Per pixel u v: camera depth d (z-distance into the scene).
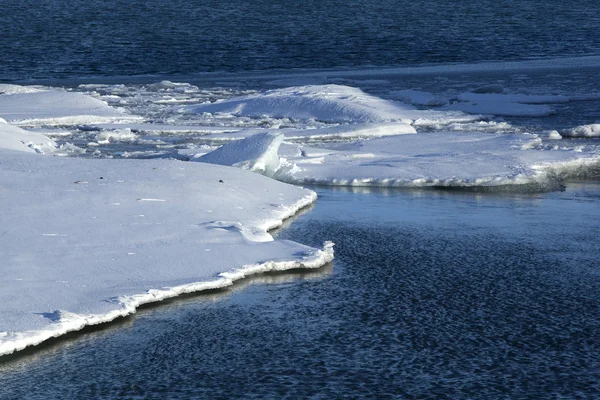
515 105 48.72
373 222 24.70
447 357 15.72
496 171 30.30
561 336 16.73
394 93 53.56
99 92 58.00
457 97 53.16
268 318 17.28
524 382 14.80
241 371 14.99
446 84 59.66
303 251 20.78
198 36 95.19
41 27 105.38
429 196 28.22
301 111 47.09
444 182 29.39
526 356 15.80
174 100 53.72
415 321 17.36
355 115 45.44
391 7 129.62
